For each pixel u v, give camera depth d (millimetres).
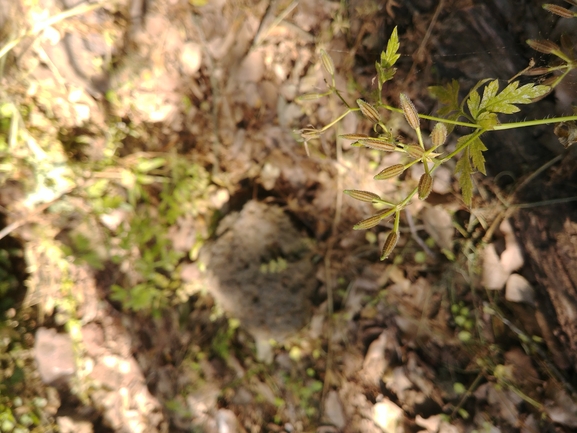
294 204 187
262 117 183
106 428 176
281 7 172
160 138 187
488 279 162
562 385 151
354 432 174
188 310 188
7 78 167
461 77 146
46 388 173
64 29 165
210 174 191
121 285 180
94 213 179
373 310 178
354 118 170
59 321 176
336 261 185
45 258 177
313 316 184
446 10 144
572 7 126
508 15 137
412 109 91
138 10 169
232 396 184
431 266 172
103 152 180
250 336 187
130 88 176
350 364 178
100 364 176
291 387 183
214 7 174
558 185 142
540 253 149
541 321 154
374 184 173
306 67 174
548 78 128
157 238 185
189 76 181
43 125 174
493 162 151
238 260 181
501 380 160
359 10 161
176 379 182
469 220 162
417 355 170
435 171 161
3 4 163
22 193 174
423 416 164
